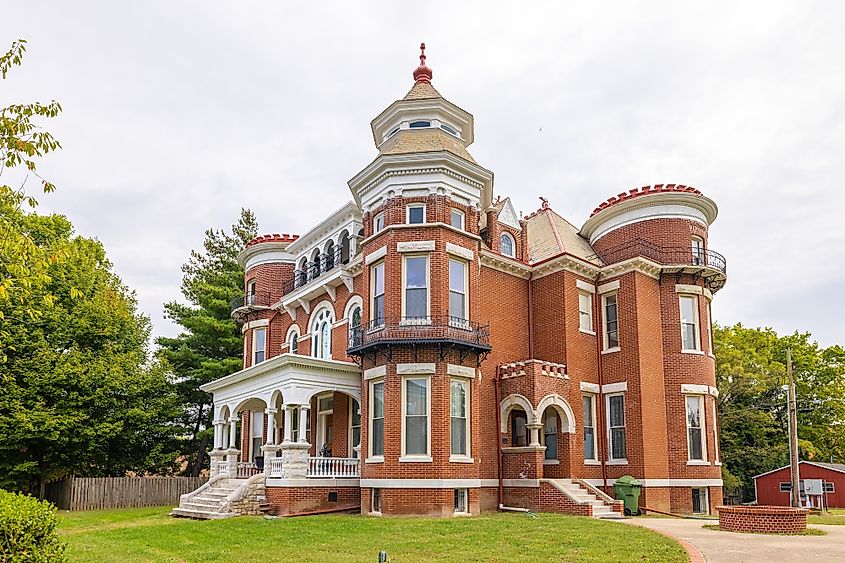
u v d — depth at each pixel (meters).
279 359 22.81
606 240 28.83
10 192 11.33
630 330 25.77
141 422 34.62
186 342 42.31
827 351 47.91
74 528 20.47
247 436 32.59
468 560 12.56
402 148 24.25
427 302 22.17
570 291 26.14
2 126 10.89
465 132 27.19
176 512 23.97
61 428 30.11
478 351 22.50
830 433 48.12
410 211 23.16
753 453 41.47
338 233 28.98
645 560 12.03
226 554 13.87
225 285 44.56
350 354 23.25
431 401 21.41
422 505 20.58
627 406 25.31
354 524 17.86
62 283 34.41
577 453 24.33
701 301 27.22
